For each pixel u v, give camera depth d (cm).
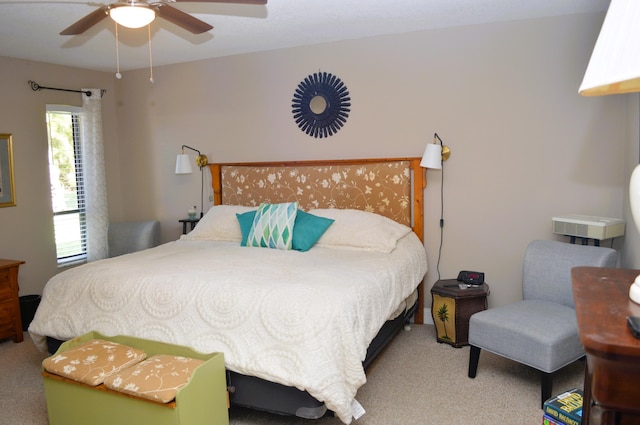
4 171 407
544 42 335
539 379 286
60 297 279
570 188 338
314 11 312
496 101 351
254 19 326
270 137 431
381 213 389
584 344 94
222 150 454
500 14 327
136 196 500
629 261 296
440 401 261
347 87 395
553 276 297
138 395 195
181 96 466
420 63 369
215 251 329
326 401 203
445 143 369
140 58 436
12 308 359
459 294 329
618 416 97
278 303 221
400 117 380
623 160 320
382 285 269
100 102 479
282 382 207
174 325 239
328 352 207
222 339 225
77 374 213
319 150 412
